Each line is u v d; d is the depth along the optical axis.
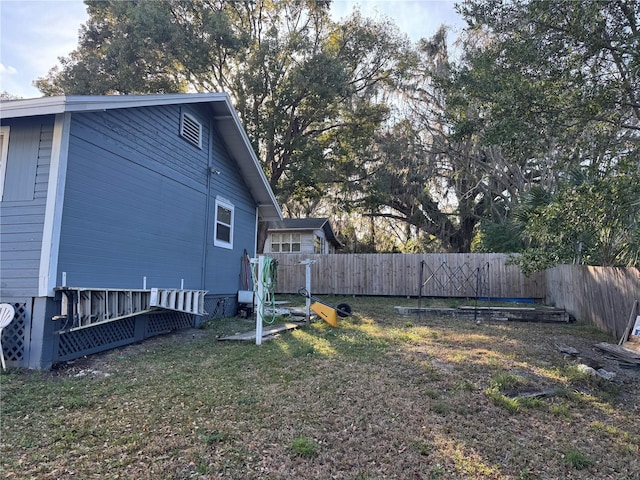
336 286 15.81
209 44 14.44
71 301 5.14
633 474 2.74
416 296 14.95
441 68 16.36
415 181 19.80
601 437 3.29
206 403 3.77
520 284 13.67
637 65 4.94
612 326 7.66
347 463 2.77
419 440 3.12
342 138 17.52
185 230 8.02
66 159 5.11
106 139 5.86
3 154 5.20
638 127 5.94
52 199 4.96
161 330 7.36
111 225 5.95
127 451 2.85
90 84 14.31
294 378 4.59
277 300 13.98
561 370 5.09
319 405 3.76
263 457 2.81
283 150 17.05
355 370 4.94
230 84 16.36
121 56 13.68
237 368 5.00
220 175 9.53
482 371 5.02
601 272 8.16
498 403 3.91
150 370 4.91
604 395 4.24
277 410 3.63
